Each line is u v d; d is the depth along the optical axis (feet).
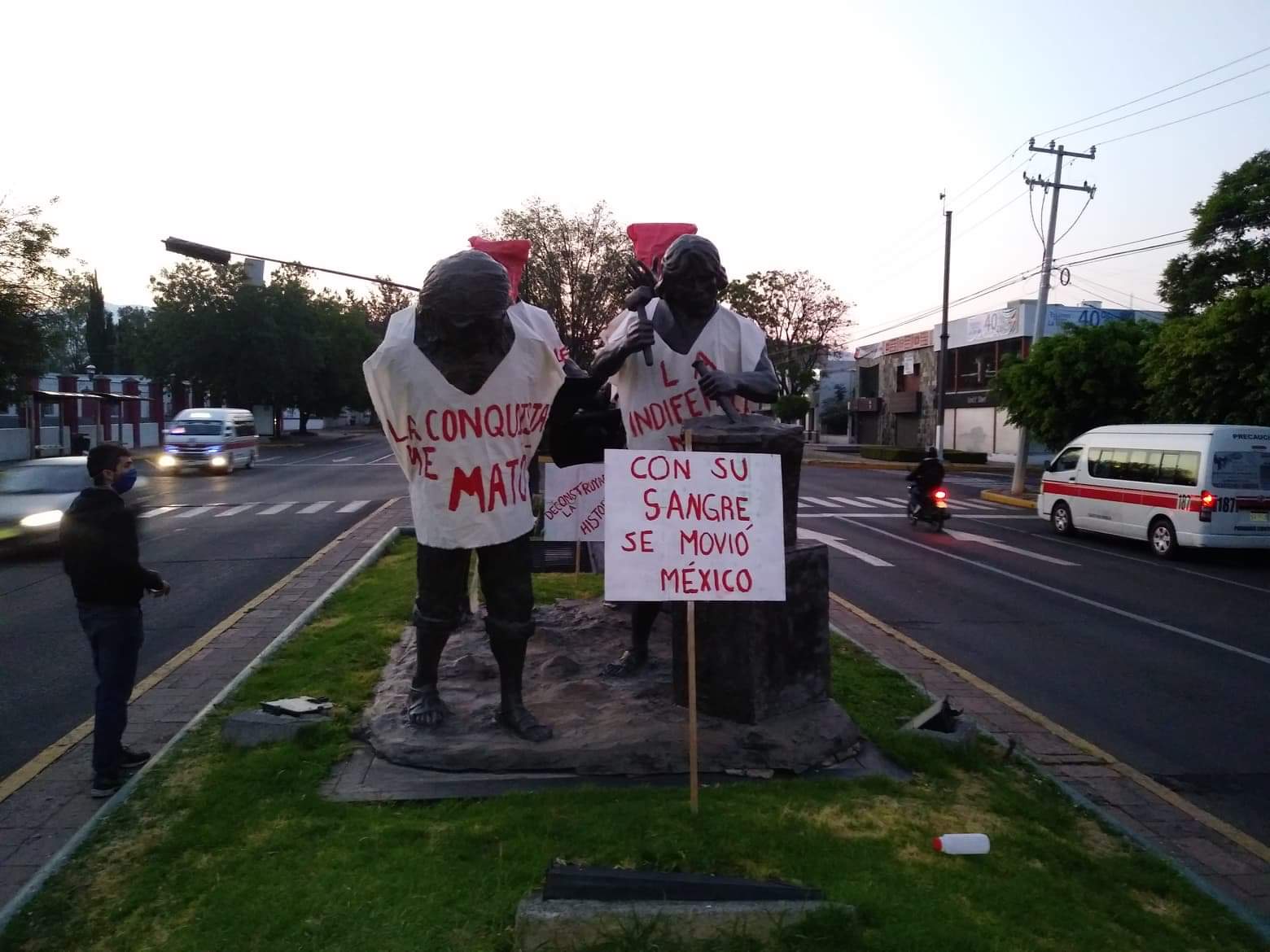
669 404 20.35
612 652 24.07
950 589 41.75
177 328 166.09
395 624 27.35
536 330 18.11
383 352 16.49
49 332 116.16
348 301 228.43
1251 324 54.65
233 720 18.33
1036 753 21.33
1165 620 36.22
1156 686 27.17
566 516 32.12
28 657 27.81
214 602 35.24
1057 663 29.53
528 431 17.44
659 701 19.34
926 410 156.15
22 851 15.26
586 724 17.93
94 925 12.17
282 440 201.46
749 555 14.83
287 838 13.84
